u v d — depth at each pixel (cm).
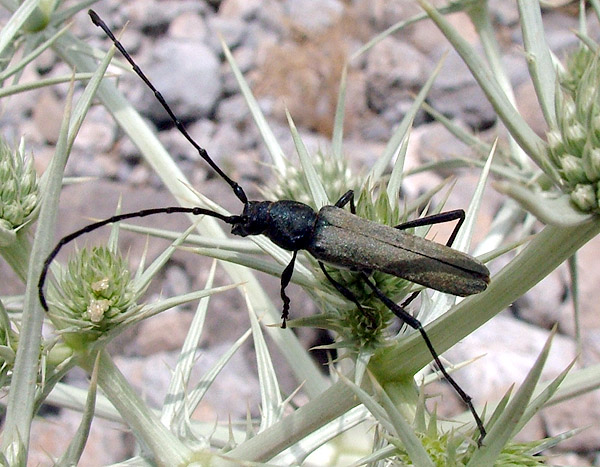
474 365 23
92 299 11
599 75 10
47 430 24
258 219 12
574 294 14
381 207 12
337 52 35
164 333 26
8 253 11
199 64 35
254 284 16
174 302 11
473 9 17
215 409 23
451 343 11
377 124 34
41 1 15
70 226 29
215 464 12
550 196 15
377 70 34
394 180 12
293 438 11
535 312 26
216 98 35
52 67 36
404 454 10
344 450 17
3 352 11
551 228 10
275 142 15
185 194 15
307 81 34
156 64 35
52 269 12
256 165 32
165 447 12
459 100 33
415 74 34
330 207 12
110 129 34
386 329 11
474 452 10
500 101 10
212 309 26
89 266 11
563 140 10
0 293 27
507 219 16
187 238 13
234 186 12
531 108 30
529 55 10
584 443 23
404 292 11
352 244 11
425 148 32
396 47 35
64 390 14
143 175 33
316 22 37
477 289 11
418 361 11
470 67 9
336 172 15
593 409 23
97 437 23
